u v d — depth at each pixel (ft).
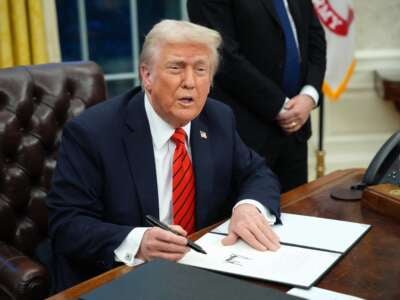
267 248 3.80
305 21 7.39
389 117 12.21
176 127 4.54
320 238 3.96
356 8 11.55
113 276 3.53
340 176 5.54
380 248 3.79
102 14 10.35
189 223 4.65
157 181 4.52
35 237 5.70
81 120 4.54
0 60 8.57
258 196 4.54
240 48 7.04
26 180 5.63
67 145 4.51
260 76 6.86
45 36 9.24
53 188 4.47
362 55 11.73
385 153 4.89
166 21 4.27
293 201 4.85
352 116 12.10
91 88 6.11
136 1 10.48
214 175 4.80
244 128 7.17
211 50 4.24
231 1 6.86
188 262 3.61
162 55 4.16
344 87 10.90
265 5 6.86
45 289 4.37
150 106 4.57
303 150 7.81
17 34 8.62
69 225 4.19
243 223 4.07
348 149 12.26
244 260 3.61
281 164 7.68
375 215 4.45
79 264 4.33
